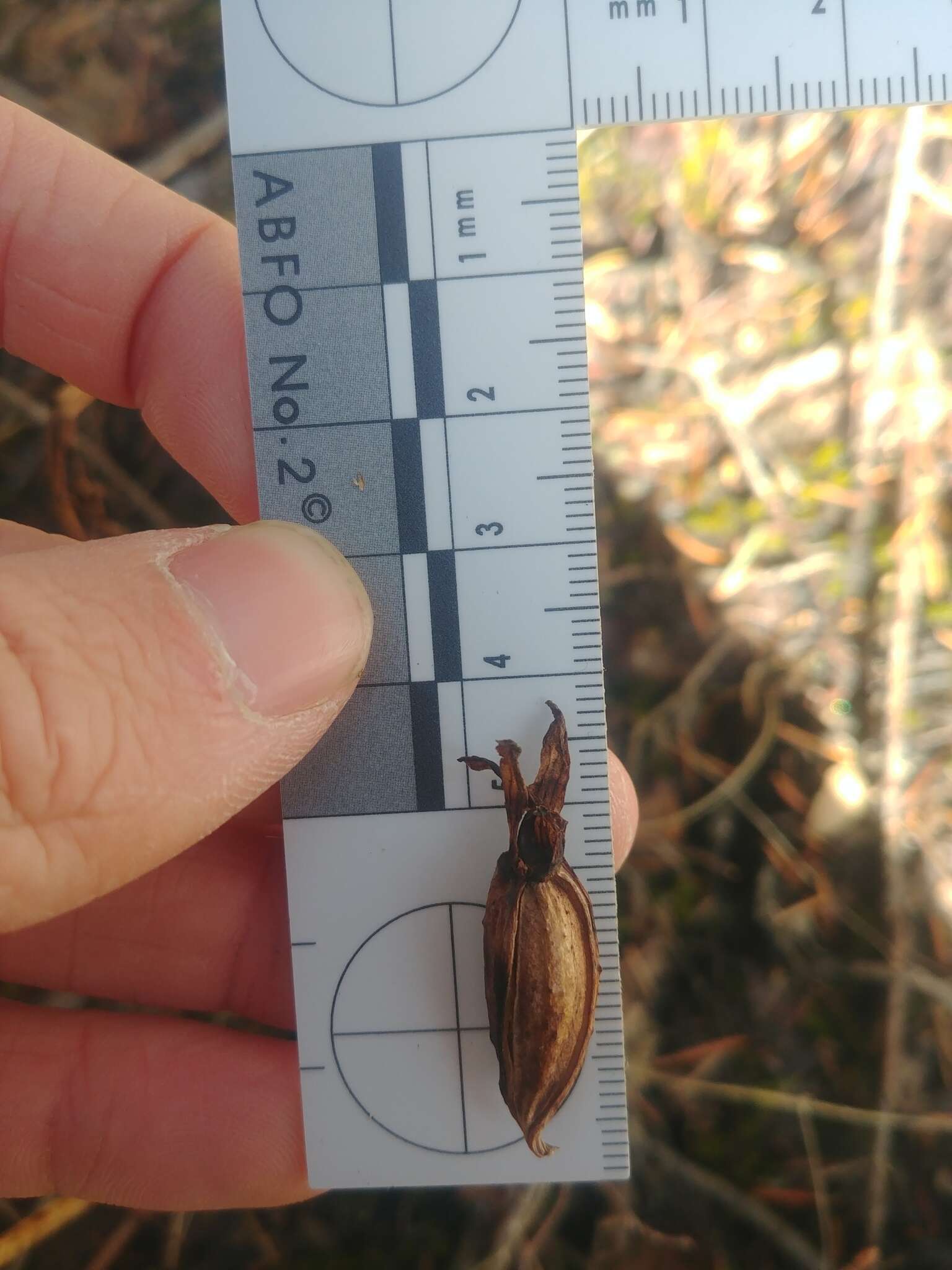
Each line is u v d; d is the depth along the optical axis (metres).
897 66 0.08
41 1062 0.09
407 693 0.08
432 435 0.08
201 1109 0.09
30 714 0.06
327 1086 0.08
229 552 0.07
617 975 0.08
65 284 0.10
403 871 0.08
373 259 0.08
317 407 0.08
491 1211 0.12
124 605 0.07
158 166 0.12
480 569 0.08
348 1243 0.12
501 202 0.08
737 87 0.08
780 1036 0.12
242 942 0.10
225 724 0.07
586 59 0.08
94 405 0.12
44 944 0.10
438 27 0.08
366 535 0.08
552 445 0.08
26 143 0.09
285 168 0.08
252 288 0.08
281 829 0.10
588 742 0.08
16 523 0.10
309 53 0.08
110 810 0.07
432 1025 0.08
